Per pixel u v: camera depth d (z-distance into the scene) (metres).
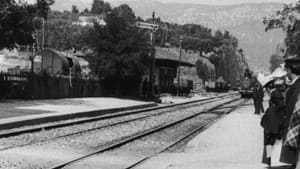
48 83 43.28
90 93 53.62
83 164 13.69
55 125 23.78
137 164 14.17
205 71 136.75
